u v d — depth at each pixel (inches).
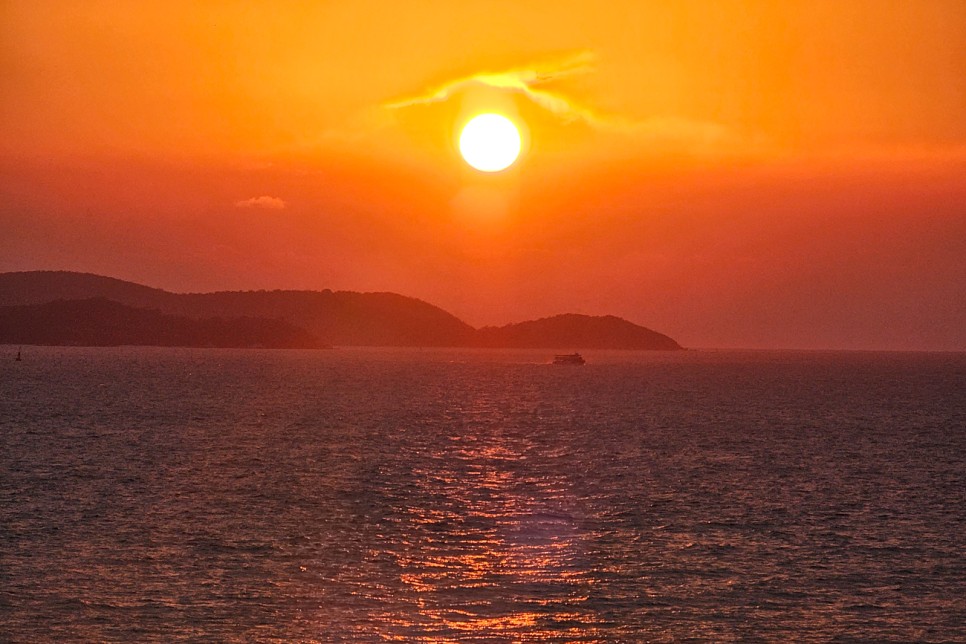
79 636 1843.0
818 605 2105.1
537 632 1915.6
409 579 2226.9
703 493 3388.3
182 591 2107.5
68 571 2231.8
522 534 2687.0
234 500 3117.6
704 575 2300.7
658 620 1995.6
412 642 1846.7
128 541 2518.5
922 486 3609.7
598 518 2920.8
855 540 2672.2
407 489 3383.4
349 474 3713.1
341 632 1887.3
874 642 1907.0
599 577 2268.7
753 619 2011.6
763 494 3385.8
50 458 3991.1
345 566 2320.4
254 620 1939.0
